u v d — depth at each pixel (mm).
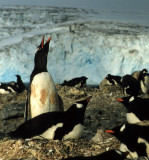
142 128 5586
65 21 38375
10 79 30953
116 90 14703
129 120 7137
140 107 6949
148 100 7043
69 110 6535
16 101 14102
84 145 6336
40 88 7758
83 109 6508
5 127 10078
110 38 31938
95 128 8906
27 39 32656
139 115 6918
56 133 6371
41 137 6512
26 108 8156
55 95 7980
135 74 19344
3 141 6551
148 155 5453
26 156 5867
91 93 14320
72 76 31625
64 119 6457
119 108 11188
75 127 6438
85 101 6570
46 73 7980
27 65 30859
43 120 6613
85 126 9211
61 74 31703
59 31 34188
